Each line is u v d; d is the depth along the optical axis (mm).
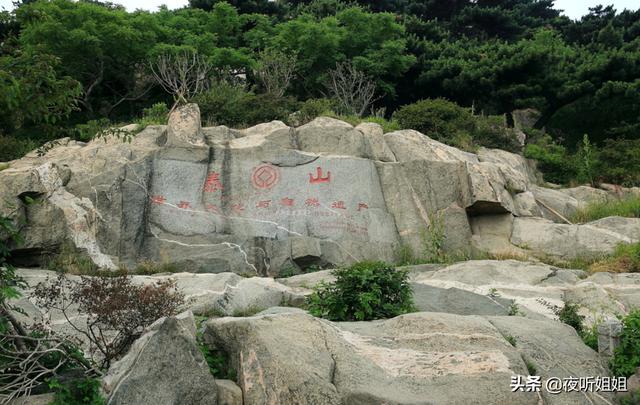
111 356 7492
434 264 14211
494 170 16781
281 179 15773
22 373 6844
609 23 30078
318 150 16547
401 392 6730
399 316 8094
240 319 7301
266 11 30844
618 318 9156
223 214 15266
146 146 15680
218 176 15617
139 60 23703
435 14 36219
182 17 26500
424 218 16016
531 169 21250
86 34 21781
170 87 22484
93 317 8227
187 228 14930
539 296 12031
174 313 8008
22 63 8242
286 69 23797
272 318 7371
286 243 15000
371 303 9203
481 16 33469
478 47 28625
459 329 7734
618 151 21219
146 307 7598
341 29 26438
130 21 23703
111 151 15352
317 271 14398
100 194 14656
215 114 18828
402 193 16266
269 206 15508
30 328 7719
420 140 17312
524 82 25531
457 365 7160
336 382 6820
